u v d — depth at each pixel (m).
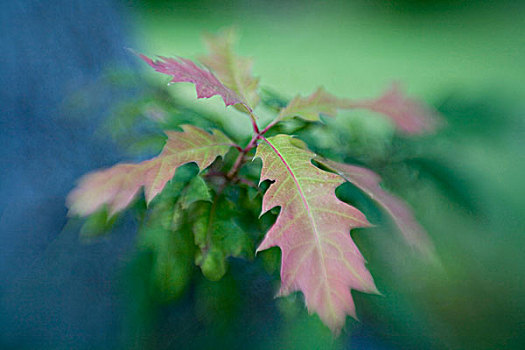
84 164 0.50
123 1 1.07
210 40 0.44
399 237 0.42
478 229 0.46
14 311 0.45
